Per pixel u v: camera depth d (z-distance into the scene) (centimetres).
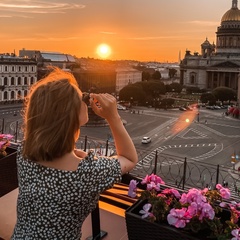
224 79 17750
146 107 12644
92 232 466
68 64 14738
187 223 364
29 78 11100
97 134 6712
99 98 330
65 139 296
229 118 10562
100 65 17100
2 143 576
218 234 354
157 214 379
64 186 288
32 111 301
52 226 292
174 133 7912
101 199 591
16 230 311
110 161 310
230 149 6419
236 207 399
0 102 10444
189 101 14275
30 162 304
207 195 403
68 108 297
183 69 18862
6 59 10431
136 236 386
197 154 5962
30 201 296
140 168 4284
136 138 7262
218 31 18488
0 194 556
